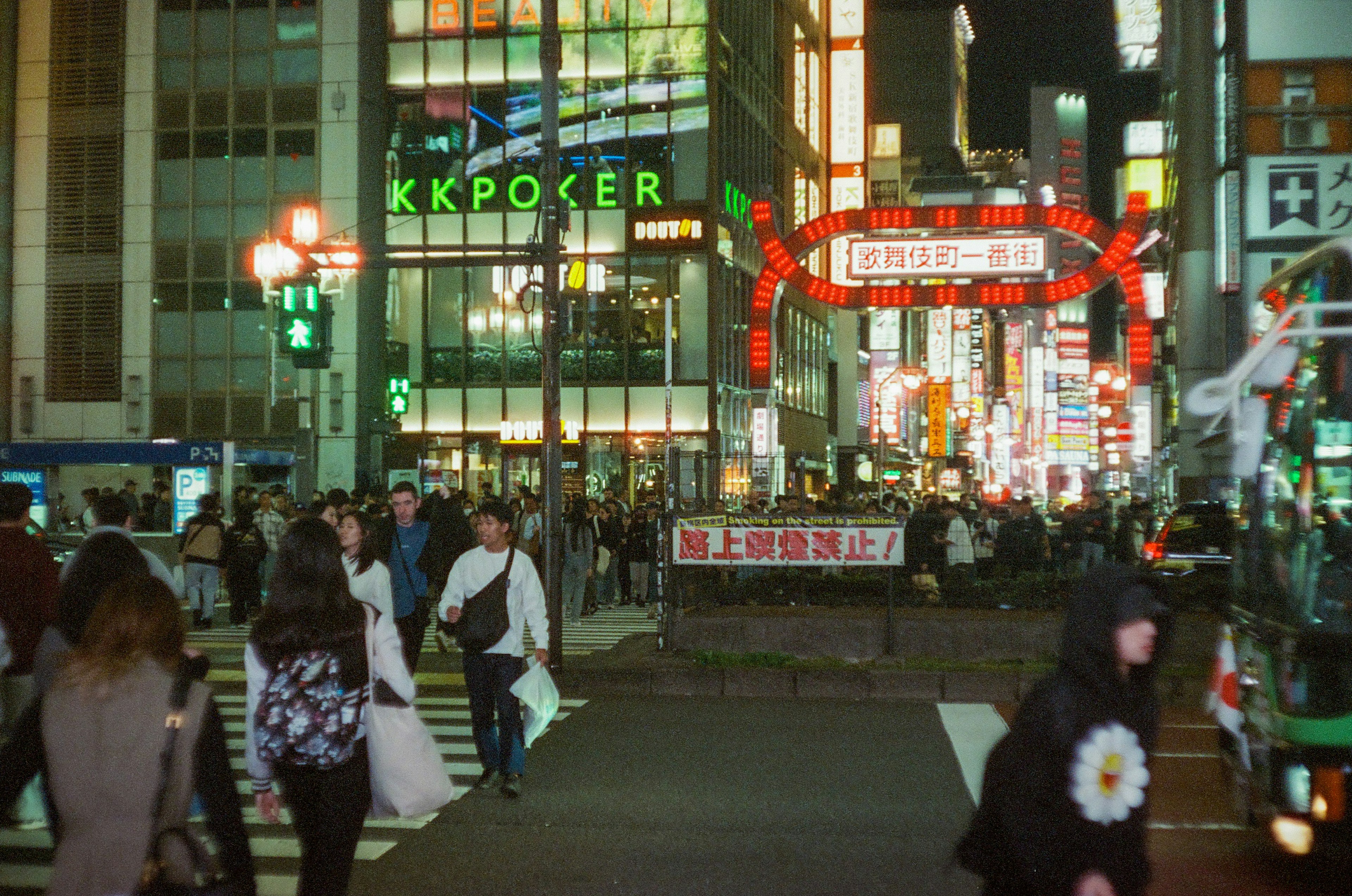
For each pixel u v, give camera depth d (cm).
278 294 1675
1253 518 746
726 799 878
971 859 355
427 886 670
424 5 3722
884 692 1342
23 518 757
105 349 3672
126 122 3694
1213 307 2578
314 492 2670
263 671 501
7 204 3712
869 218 2059
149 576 385
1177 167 2692
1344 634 601
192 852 367
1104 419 7775
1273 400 732
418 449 3700
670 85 3647
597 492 3631
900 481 6047
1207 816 838
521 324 3681
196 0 3678
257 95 3647
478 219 3691
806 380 4928
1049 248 2047
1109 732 339
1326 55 2206
